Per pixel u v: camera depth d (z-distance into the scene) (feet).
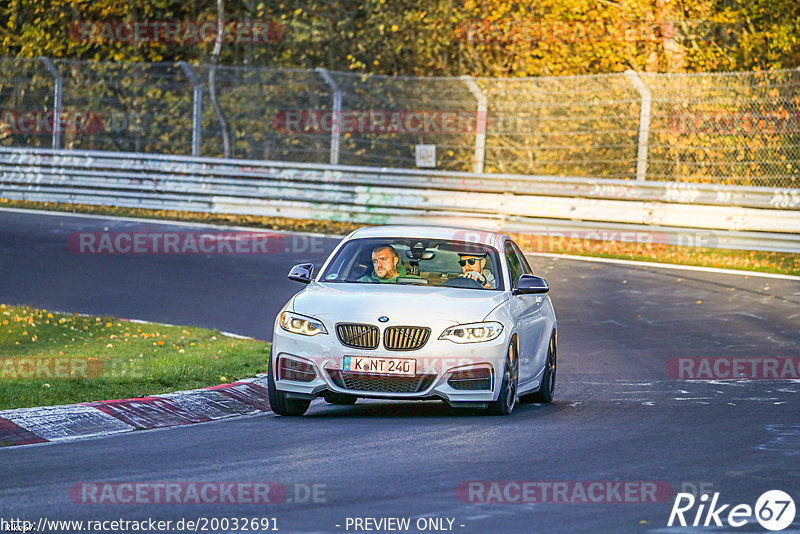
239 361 151.53
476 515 73.00
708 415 121.90
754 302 216.74
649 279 240.53
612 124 320.09
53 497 77.30
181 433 108.17
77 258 257.55
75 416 110.93
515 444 100.42
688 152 311.68
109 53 398.01
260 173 324.19
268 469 87.76
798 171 301.02
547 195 297.94
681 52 337.72
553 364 137.49
